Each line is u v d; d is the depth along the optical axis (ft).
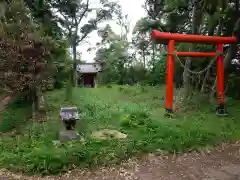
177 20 63.62
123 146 26.45
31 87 37.22
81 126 32.81
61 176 21.58
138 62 96.17
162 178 21.50
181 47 56.75
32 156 23.58
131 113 38.11
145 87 69.77
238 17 53.42
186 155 26.53
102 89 67.05
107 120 36.42
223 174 22.31
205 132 31.71
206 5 49.65
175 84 66.18
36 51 35.04
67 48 50.72
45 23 49.65
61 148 25.64
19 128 35.06
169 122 35.76
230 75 59.26
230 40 42.86
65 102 47.93
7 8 37.60
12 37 34.27
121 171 22.61
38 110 42.27
